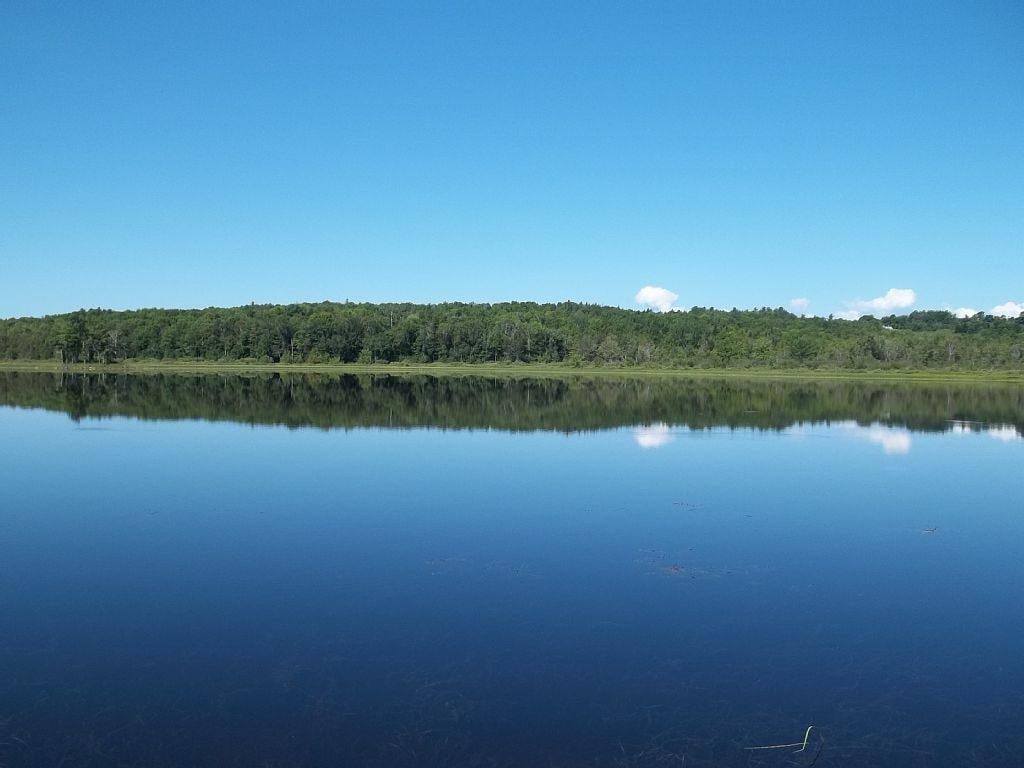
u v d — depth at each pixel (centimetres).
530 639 1240
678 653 1198
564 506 2203
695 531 1956
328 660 1150
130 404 5175
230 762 877
